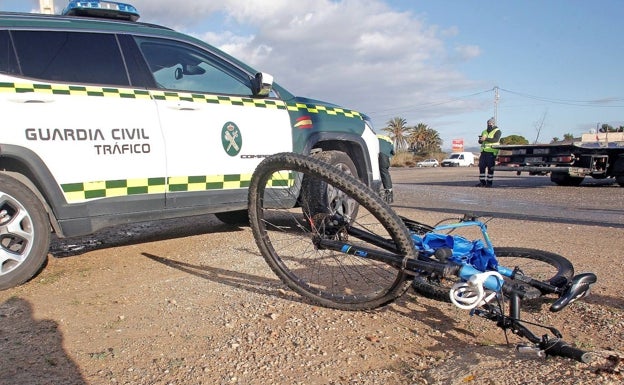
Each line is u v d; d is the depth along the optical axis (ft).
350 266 12.11
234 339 8.91
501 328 8.43
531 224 20.16
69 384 7.37
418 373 7.64
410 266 8.64
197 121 14.12
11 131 11.35
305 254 13.44
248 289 11.56
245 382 7.50
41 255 11.90
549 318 9.64
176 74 14.26
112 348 8.58
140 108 13.20
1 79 11.43
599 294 10.91
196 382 7.49
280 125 15.87
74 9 13.62
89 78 12.70
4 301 10.77
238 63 15.66
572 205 28.99
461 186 46.70
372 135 18.61
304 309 10.30
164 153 13.52
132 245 16.06
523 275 9.29
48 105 11.85
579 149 40.47
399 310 10.18
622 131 50.06
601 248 15.38
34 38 12.18
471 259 8.95
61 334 9.11
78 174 12.24
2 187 11.44
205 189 14.34
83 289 11.60
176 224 19.98
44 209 12.09
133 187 13.08
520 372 7.04
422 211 23.81
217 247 15.58
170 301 10.82
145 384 7.43
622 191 38.81
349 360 8.13
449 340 8.85
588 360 6.99
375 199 8.78
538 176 69.26
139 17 14.69
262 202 10.72
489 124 45.03
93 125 12.41
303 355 8.31
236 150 14.84
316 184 10.22
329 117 17.21
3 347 8.52
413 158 184.03
